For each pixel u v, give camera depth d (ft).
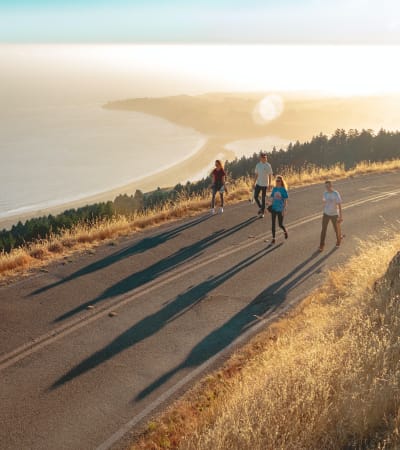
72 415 22.06
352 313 28.94
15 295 34.40
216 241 46.85
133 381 24.75
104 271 39.09
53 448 20.01
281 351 25.13
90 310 32.40
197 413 22.49
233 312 32.63
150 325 30.66
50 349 27.55
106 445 20.31
